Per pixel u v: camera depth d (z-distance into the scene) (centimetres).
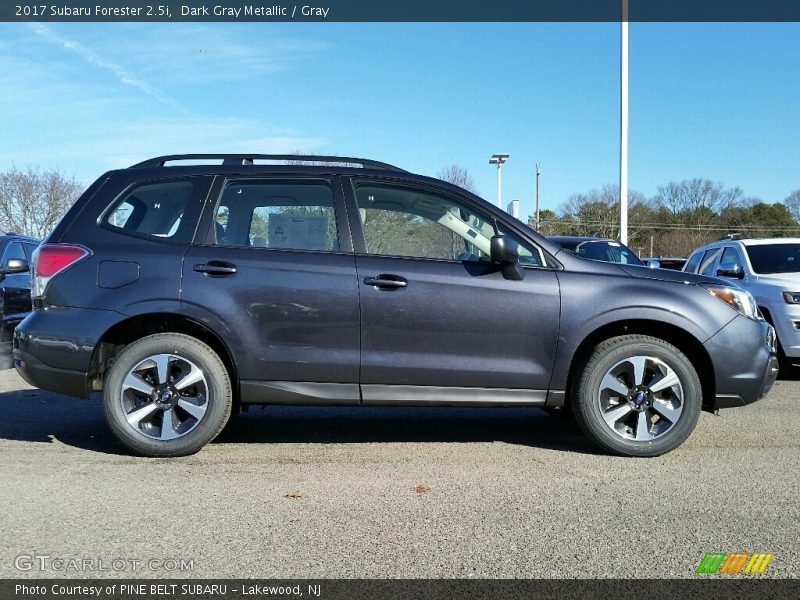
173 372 463
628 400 470
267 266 461
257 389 462
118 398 457
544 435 540
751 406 650
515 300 464
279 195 480
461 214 484
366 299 459
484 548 323
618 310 465
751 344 473
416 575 297
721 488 409
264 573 298
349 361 461
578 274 474
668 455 478
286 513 366
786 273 864
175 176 484
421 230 479
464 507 377
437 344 463
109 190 481
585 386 468
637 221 5975
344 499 388
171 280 457
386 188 485
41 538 333
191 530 343
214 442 511
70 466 446
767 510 373
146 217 477
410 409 641
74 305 457
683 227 5981
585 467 451
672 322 466
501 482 419
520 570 302
